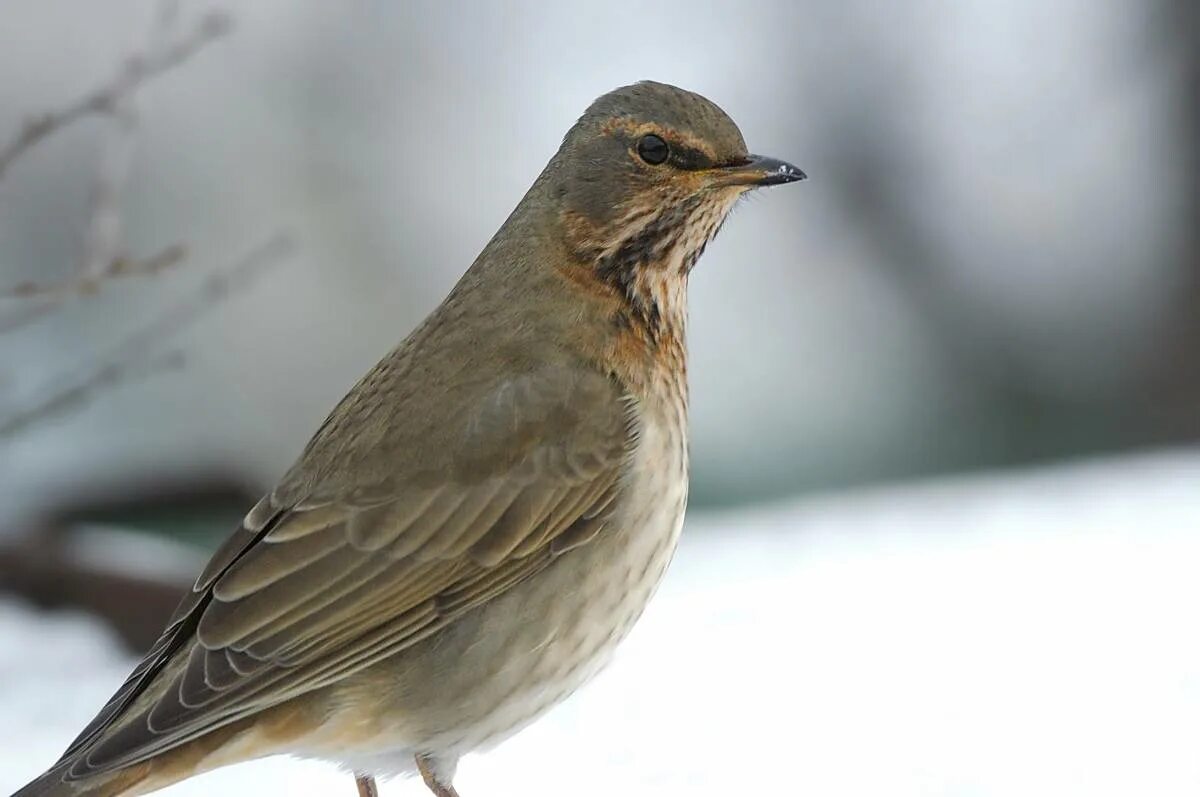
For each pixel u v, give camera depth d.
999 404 20.23
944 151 20.86
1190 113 21.06
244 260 18.17
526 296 8.95
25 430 13.74
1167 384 20.66
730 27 20.59
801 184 20.47
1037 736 9.37
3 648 11.83
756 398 19.05
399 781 10.12
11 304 16.70
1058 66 21.11
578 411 8.67
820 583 12.48
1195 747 9.09
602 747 9.62
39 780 7.70
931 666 10.56
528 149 19.95
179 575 12.38
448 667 8.40
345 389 18.67
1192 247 20.88
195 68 19.34
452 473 8.51
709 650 11.19
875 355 19.72
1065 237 20.86
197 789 9.54
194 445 16.62
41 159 18.80
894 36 20.72
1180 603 11.34
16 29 19.70
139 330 17.56
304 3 19.84
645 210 8.95
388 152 19.80
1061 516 13.74
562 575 8.58
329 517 8.43
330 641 8.27
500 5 20.30
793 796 8.77
